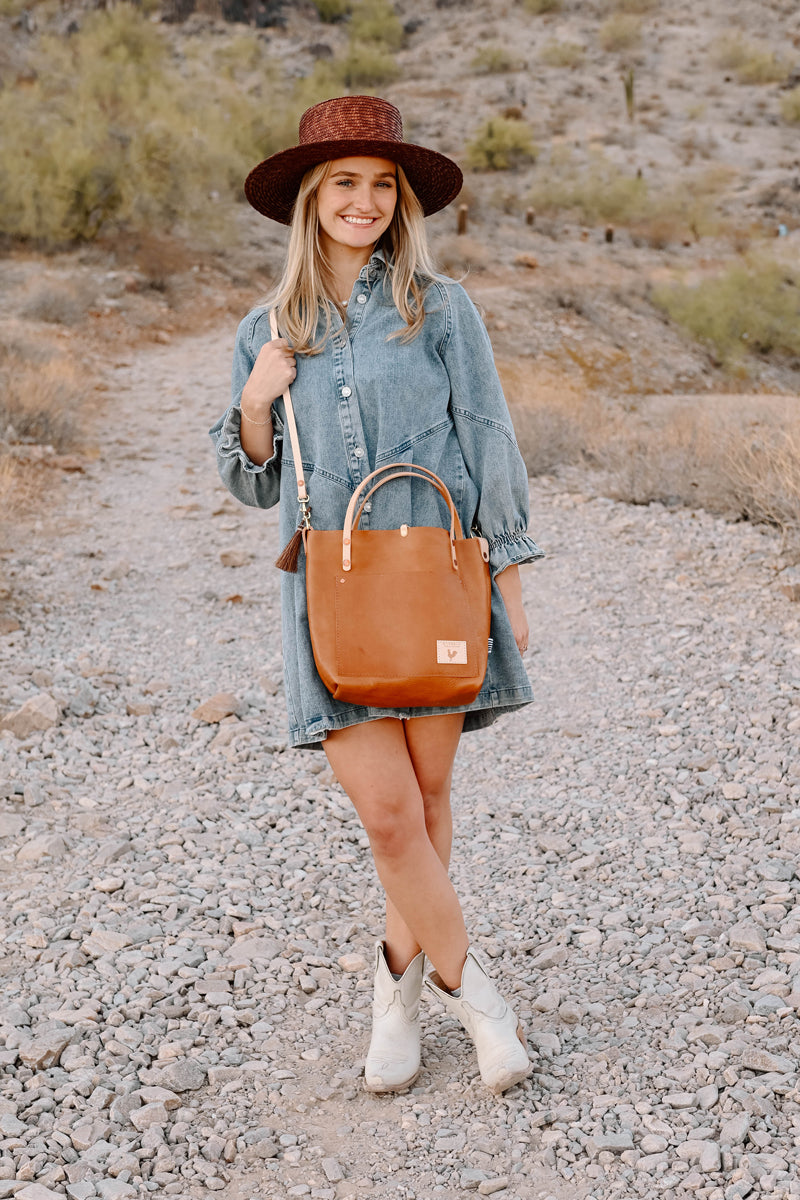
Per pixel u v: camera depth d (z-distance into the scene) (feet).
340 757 7.02
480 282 81.97
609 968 9.09
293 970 9.38
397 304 7.16
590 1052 7.95
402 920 7.66
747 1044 7.73
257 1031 8.46
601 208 115.85
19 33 144.66
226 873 11.15
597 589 20.36
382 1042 7.64
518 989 9.02
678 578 20.20
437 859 7.19
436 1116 7.35
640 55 197.88
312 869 11.38
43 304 54.90
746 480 23.34
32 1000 8.70
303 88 120.26
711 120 166.71
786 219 122.31
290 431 7.24
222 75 143.64
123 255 67.21
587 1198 6.43
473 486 7.39
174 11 175.42
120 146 73.00
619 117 166.71
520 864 11.38
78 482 30.68
